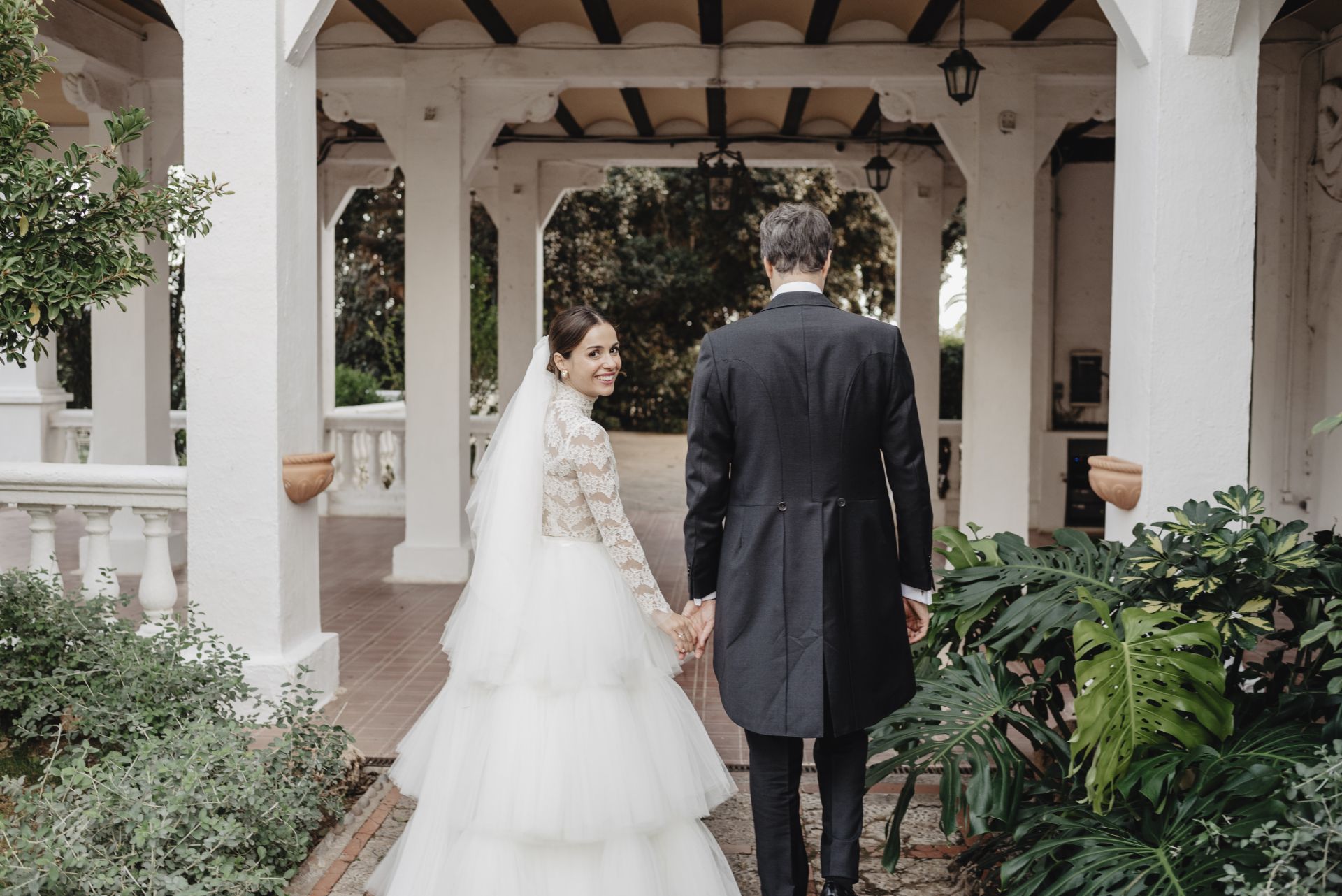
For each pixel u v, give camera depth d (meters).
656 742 2.76
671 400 23.34
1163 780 2.51
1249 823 2.26
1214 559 2.78
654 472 14.99
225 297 4.32
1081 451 9.90
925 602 2.74
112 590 4.63
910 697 2.69
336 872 3.13
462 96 7.39
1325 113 7.05
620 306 22.17
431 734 2.93
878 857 3.28
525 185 10.23
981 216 7.04
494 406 15.70
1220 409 3.87
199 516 4.36
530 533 2.76
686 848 2.76
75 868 2.61
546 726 2.65
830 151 10.19
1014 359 7.07
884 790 3.78
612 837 2.62
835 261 21.34
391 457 10.91
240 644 4.38
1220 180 3.82
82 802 2.80
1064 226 9.87
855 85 7.44
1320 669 2.83
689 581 2.69
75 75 6.84
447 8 6.88
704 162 9.10
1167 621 2.71
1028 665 3.13
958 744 2.88
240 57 4.27
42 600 3.81
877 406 2.60
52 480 4.54
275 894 2.86
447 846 2.71
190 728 3.21
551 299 20.77
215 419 4.34
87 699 3.54
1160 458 3.88
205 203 4.28
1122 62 4.09
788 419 2.55
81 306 3.08
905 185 10.08
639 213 21.80
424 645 5.75
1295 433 7.44
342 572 7.85
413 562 7.59
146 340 7.50
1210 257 3.84
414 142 7.33
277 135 4.29
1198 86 3.81
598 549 2.84
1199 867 2.29
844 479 2.58
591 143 10.19
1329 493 7.17
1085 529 9.95
